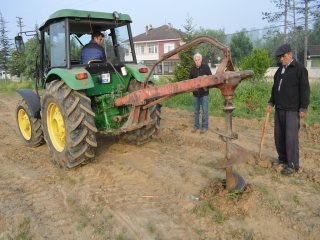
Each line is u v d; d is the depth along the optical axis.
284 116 4.40
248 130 6.88
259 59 12.83
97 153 5.54
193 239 3.02
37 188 4.28
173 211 3.53
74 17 4.71
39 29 5.48
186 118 8.41
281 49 4.25
